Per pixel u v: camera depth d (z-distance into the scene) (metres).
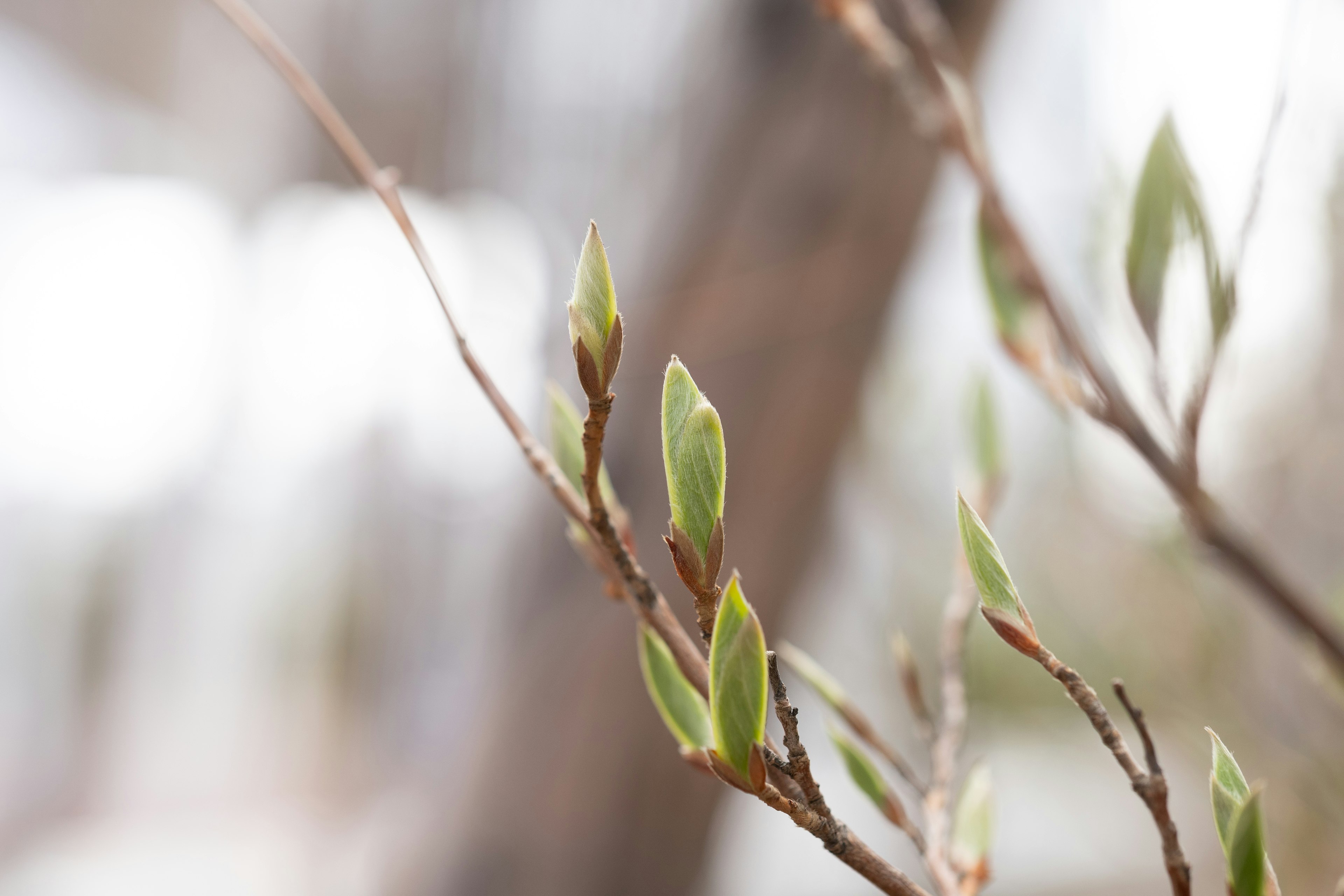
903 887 0.31
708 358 1.02
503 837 1.01
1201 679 0.77
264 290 2.69
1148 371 0.39
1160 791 0.31
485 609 1.17
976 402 0.47
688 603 0.96
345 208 2.57
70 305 2.62
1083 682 0.32
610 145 1.73
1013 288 0.45
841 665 1.61
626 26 1.71
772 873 1.67
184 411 2.78
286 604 2.88
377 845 1.20
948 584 1.50
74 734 2.70
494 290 1.52
